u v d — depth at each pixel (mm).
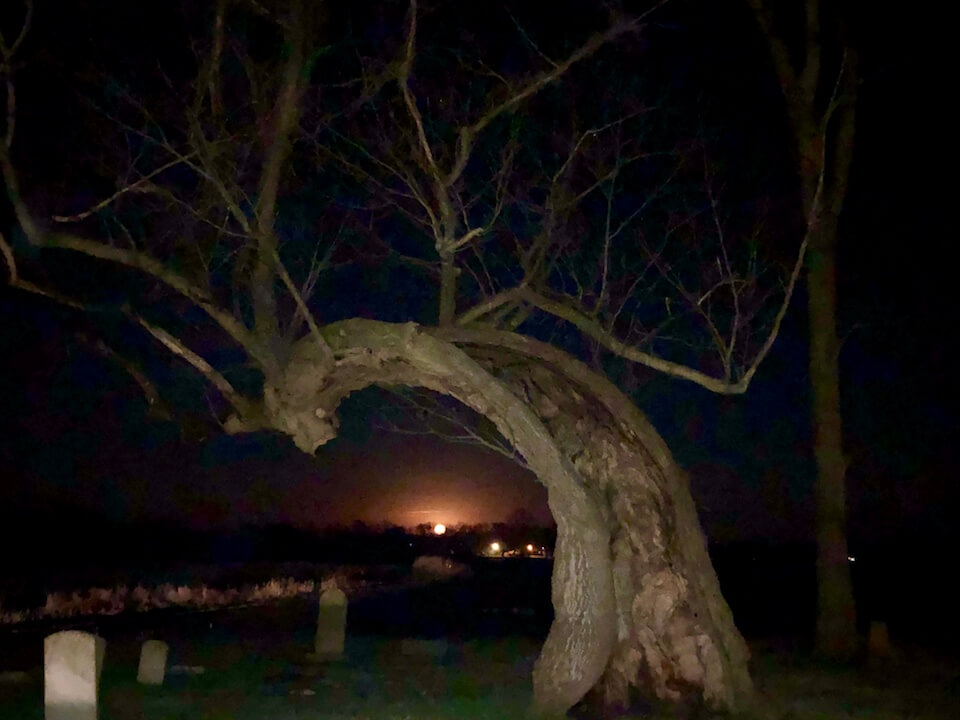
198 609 25109
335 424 12742
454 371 11734
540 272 13961
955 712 12289
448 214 12500
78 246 11875
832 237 17312
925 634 21703
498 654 16766
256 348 12406
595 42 12766
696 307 13125
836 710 12328
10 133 11367
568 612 11414
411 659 16016
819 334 17297
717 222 14359
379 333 11875
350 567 43406
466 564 46375
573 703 11398
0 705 11734
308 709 11898
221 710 11773
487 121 12453
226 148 12469
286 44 11938
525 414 11602
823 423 17281
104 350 13523
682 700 11914
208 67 12211
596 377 12648
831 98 16469
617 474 12367
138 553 45156
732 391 12539
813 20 17078
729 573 41250
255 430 13406
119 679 13672
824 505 17156
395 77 12438
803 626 23438
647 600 12016
